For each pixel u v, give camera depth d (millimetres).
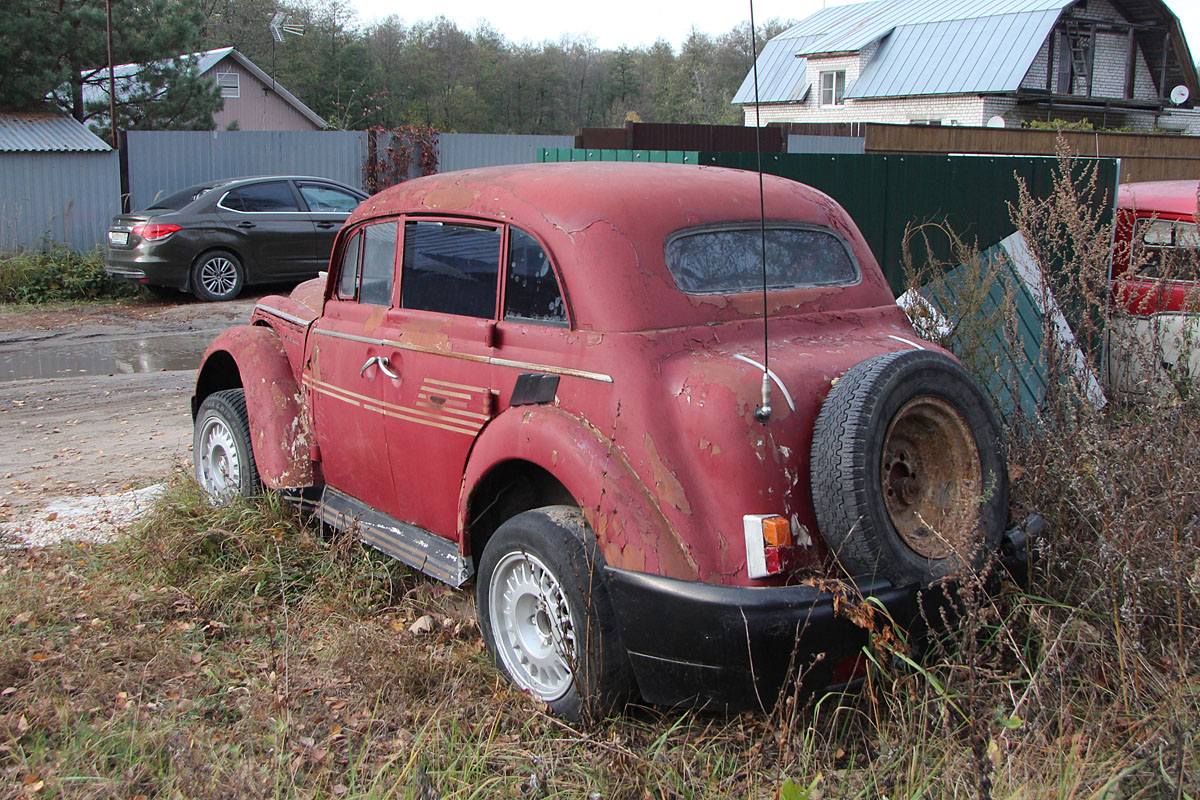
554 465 3342
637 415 3207
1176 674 3117
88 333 12492
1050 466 3879
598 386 3322
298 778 3088
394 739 3342
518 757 3230
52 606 4332
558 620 3420
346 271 4777
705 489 3092
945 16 37406
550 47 58719
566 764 3182
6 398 8891
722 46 59812
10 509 5824
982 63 34500
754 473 3051
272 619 4301
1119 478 3725
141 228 14039
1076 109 36531
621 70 62281
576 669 3309
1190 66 38281
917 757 2898
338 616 4262
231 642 4105
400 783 2988
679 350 3324
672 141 11250
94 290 15328
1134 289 5453
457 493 3965
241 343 5293
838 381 3203
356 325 4570
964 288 5543
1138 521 3467
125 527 5246
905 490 3318
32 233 16719
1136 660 3146
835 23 42031
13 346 11695
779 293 3699
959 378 3311
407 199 4387
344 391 4609
